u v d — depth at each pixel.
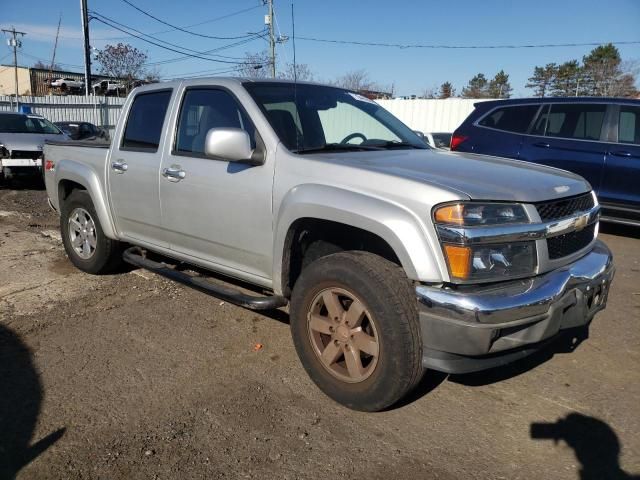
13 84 51.50
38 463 2.62
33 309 4.51
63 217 5.48
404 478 2.55
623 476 2.58
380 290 2.79
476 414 3.09
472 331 2.61
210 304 4.67
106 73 37.81
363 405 3.00
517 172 3.27
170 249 4.30
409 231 2.73
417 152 3.80
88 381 3.38
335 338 3.09
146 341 3.96
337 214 2.98
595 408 3.16
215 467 2.61
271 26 17.12
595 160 7.00
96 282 5.18
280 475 2.56
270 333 4.12
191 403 3.15
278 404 3.16
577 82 45.75
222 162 3.70
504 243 2.74
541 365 3.68
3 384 3.33
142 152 4.39
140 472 2.57
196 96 4.06
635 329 4.29
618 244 7.07
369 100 4.57
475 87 61.53
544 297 2.76
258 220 3.47
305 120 3.77
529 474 2.59
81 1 28.41
